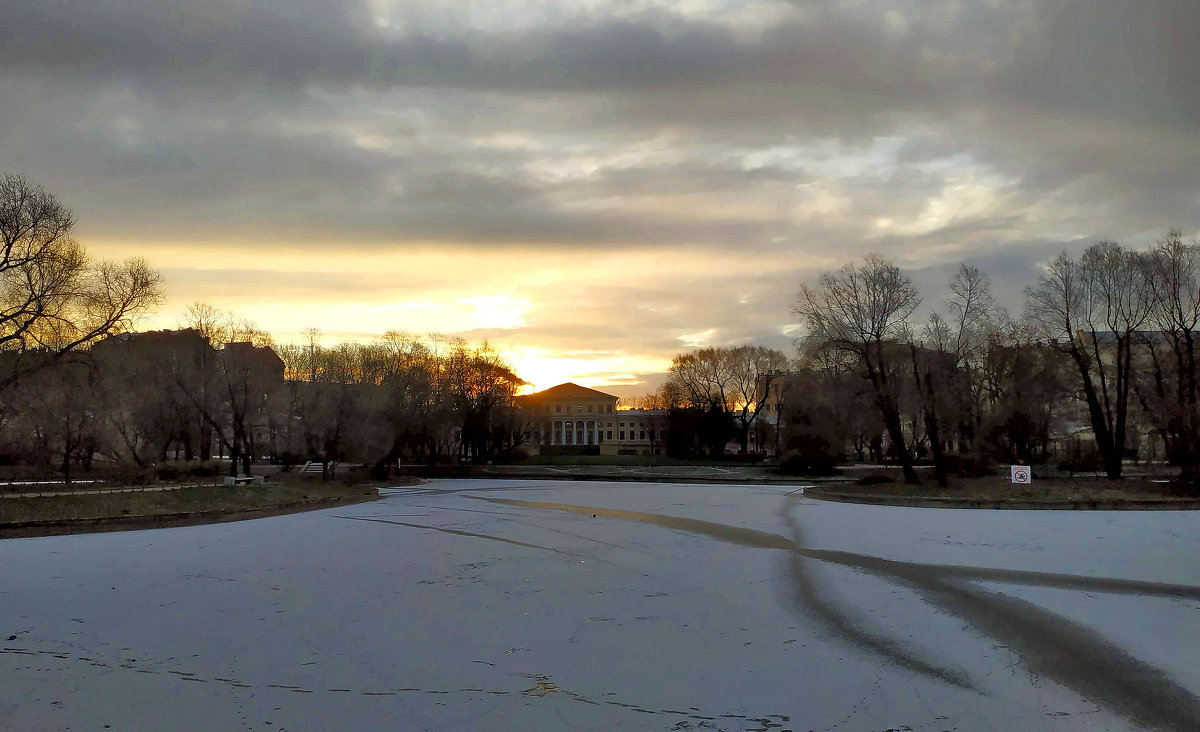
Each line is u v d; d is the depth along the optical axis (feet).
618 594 59.11
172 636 48.26
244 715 35.58
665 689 38.58
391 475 241.35
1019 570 66.85
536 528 101.81
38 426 159.63
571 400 515.09
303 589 61.82
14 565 73.15
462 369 306.55
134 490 128.67
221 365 182.19
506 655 44.14
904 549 79.41
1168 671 40.32
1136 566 67.97
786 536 90.79
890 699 36.91
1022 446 205.87
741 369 374.22
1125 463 249.14
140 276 134.51
